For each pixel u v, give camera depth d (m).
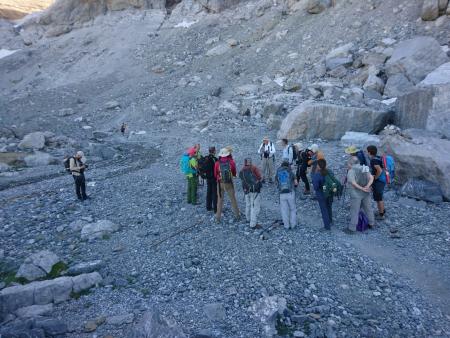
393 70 24.62
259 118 26.28
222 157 9.97
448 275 7.61
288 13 46.38
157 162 18.61
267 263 8.12
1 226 11.23
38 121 34.25
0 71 58.75
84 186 13.00
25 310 6.94
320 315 6.45
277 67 36.62
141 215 11.33
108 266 8.55
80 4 67.44
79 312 6.92
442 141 12.09
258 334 6.02
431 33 28.03
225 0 57.44
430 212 10.24
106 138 28.78
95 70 52.50
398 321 6.39
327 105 19.33
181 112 33.06
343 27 35.78
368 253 8.46
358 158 10.01
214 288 7.39
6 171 19.23
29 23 69.38
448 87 15.15
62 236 10.35
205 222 10.42
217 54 45.03
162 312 6.68
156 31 58.72
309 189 11.98
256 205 9.66
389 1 34.97
